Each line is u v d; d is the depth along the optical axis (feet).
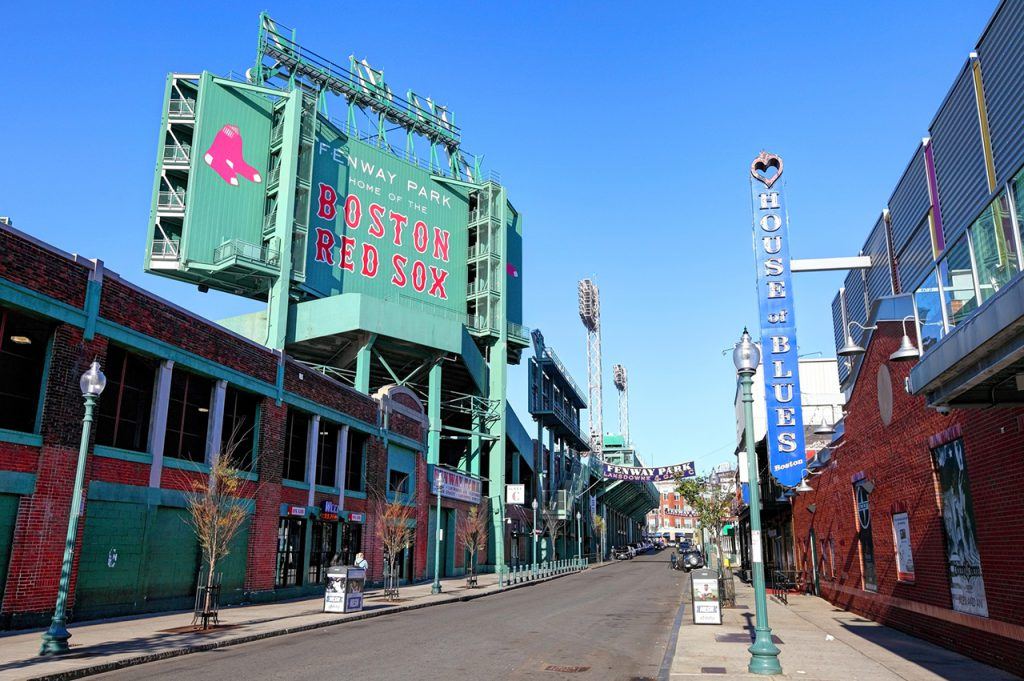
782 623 64.59
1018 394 33.24
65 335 58.54
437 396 159.22
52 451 56.59
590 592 114.21
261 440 84.38
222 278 142.31
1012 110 60.64
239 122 145.69
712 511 224.53
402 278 172.35
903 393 53.26
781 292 80.43
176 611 69.46
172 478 70.44
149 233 137.18
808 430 124.26
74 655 42.19
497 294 190.70
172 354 70.18
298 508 90.99
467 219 194.80
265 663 42.37
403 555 124.67
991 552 39.47
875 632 57.06
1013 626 37.01
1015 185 28.12
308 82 167.73
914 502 52.37
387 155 175.22
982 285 31.50
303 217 148.87
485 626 63.72
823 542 90.38
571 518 260.42
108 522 62.64
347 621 67.82
